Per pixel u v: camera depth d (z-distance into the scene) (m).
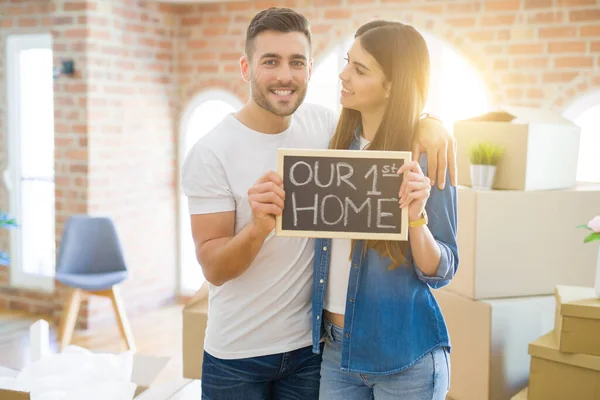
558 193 2.54
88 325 4.61
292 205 1.47
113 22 4.64
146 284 5.10
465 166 2.69
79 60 4.50
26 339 4.39
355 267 1.62
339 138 1.71
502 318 2.45
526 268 2.53
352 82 1.59
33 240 5.05
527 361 2.53
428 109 4.49
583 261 2.61
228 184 1.67
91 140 4.55
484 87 4.25
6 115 5.00
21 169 5.03
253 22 1.61
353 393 1.69
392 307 1.61
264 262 1.68
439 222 1.60
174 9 5.16
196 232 1.68
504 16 4.14
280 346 1.71
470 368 2.53
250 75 1.63
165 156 5.21
